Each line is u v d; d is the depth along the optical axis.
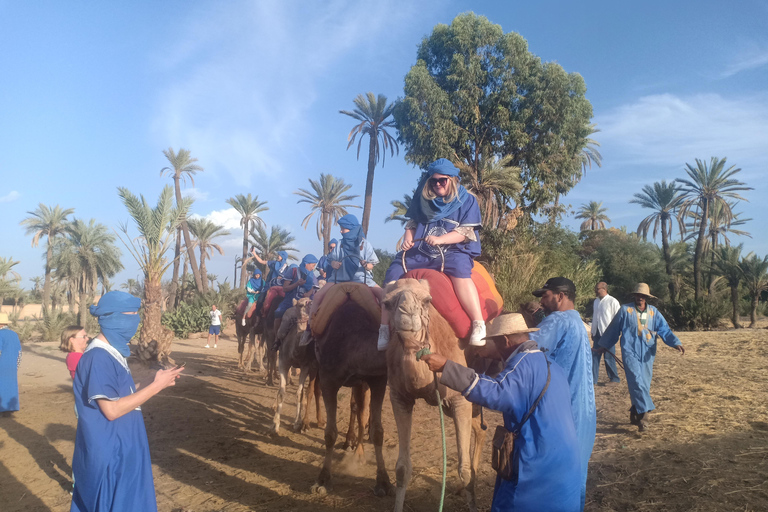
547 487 2.93
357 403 6.19
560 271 23.47
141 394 3.09
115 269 37.19
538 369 3.10
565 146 31.30
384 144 33.88
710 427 6.31
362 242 6.41
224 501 4.99
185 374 12.92
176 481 5.53
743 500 4.27
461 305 4.37
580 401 3.75
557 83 29.17
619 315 6.77
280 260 11.82
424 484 5.30
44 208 42.06
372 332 5.11
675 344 6.58
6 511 4.91
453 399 3.99
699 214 45.56
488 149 31.12
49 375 12.99
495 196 28.30
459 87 29.88
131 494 3.05
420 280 4.09
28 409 9.04
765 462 5.03
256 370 14.09
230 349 20.23
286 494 5.15
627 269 38.69
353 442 6.61
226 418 8.38
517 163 31.70
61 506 5.02
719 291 39.50
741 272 28.98
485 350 4.45
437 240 4.48
